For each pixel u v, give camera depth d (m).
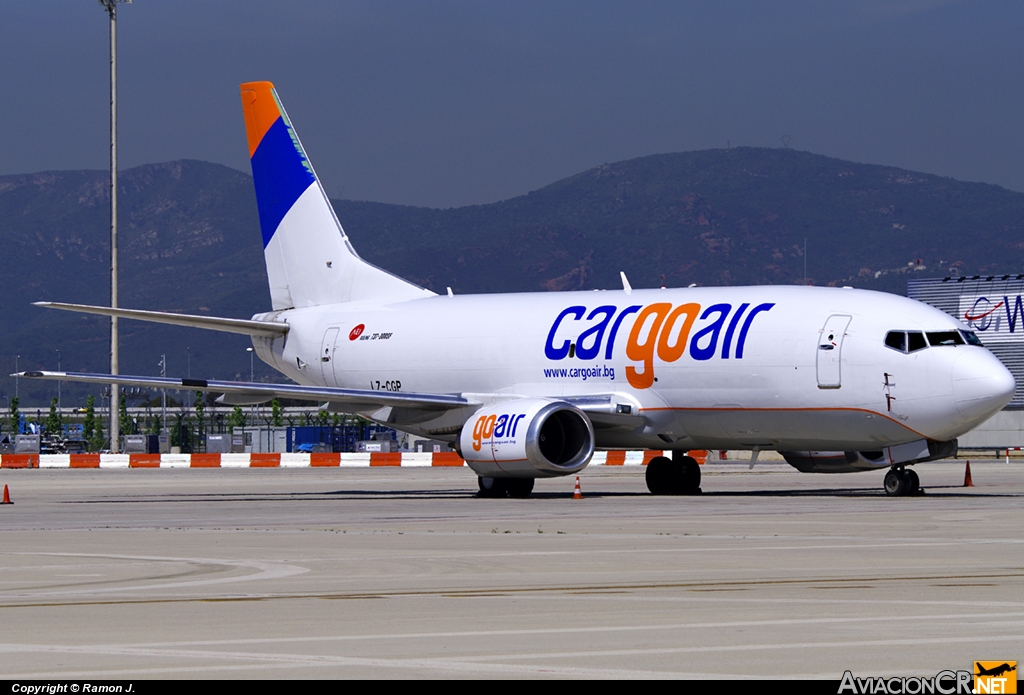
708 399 124.06
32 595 53.91
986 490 135.38
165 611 49.12
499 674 36.50
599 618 46.69
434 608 49.47
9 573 61.84
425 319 148.88
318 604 50.72
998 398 111.88
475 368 142.00
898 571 59.97
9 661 38.88
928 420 114.44
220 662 38.53
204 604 50.91
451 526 88.94
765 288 127.12
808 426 120.00
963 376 112.44
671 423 127.56
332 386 157.50
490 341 141.25
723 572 60.06
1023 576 57.84
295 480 186.12
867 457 124.75
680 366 125.38
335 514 103.62
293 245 164.88
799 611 47.88
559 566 63.09
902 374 114.81
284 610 49.19
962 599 50.78
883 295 121.12
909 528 83.56
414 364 147.75
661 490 134.75
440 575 59.97
